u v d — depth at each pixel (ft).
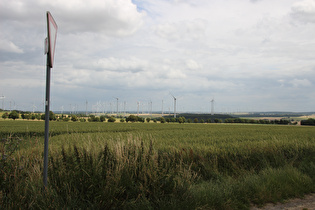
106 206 14.15
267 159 33.06
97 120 369.71
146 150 19.29
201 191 17.02
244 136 79.71
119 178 15.26
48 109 13.39
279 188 19.88
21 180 14.78
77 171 15.44
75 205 13.67
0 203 12.80
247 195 18.44
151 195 15.74
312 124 401.90
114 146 18.88
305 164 31.09
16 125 176.14
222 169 28.60
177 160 27.68
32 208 13.08
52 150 19.38
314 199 19.02
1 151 15.56
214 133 100.58
